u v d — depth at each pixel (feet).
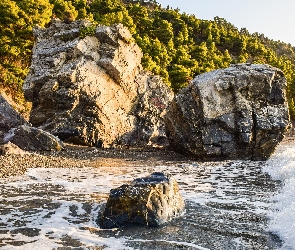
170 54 209.26
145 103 115.55
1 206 35.14
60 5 164.76
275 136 72.18
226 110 74.02
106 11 222.69
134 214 30.42
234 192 42.75
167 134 87.97
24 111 119.44
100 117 96.53
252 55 356.38
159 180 33.81
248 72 75.56
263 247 25.38
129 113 112.68
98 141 94.79
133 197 30.86
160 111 118.52
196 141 73.82
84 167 59.72
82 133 91.61
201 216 32.81
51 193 40.50
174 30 315.99
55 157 68.03
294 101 245.86
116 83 106.32
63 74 94.58
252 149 72.90
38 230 28.71
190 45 265.95
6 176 49.34
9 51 125.90
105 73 103.14
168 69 196.85
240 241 26.58
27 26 134.10
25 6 137.80
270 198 39.45
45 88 95.50
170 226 30.09
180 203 33.94
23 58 135.64
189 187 45.75
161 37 244.22
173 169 60.49
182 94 81.25
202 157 74.08
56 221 30.99
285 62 342.44
